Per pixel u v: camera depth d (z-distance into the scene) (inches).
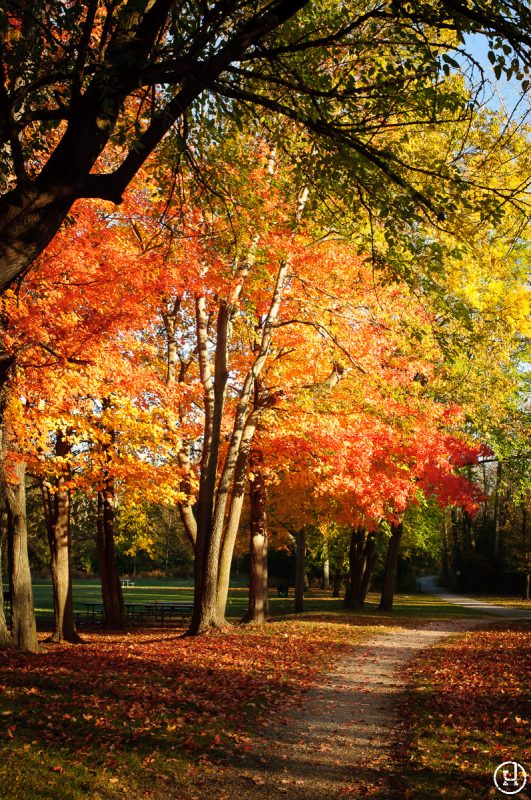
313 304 593.6
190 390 674.2
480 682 403.2
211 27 226.7
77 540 2020.2
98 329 402.0
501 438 971.3
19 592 534.6
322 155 275.1
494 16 215.9
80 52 201.6
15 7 205.9
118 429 548.1
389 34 257.9
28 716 283.9
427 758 253.0
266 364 708.7
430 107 265.7
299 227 371.9
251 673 429.7
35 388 403.9
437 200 261.9
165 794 218.8
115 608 888.3
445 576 2576.3
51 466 543.8
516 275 620.1
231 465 650.8
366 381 617.3
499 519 2135.8
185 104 218.7
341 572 1697.8
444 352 371.6
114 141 234.4
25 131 340.5
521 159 364.5
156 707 317.4
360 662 507.5
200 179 310.7
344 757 262.5
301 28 265.9
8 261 182.7
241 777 237.1
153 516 1483.8
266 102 239.6
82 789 215.0
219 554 668.7
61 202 190.2
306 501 877.2
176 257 405.7
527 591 1824.6
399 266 287.4
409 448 679.7
